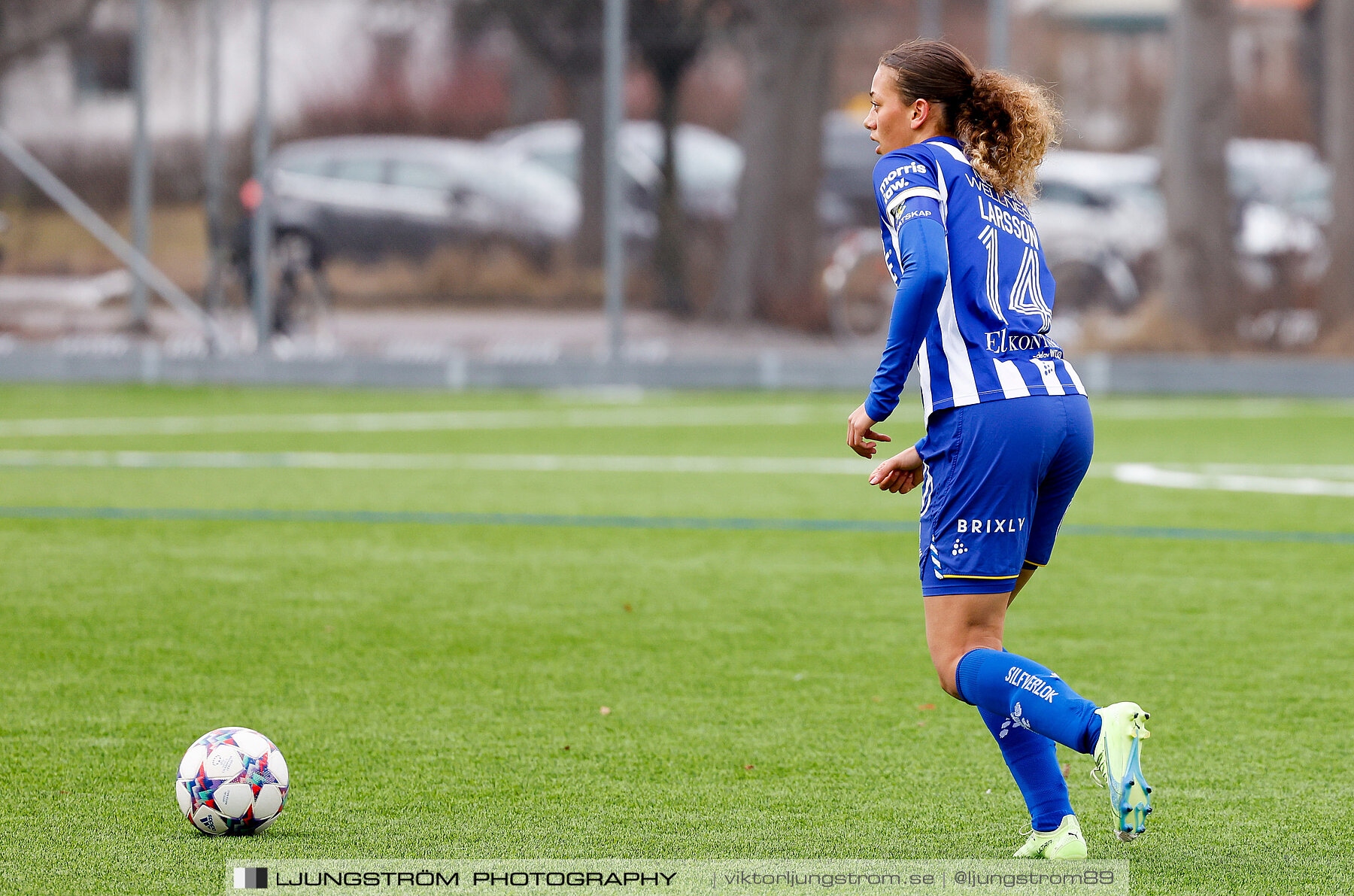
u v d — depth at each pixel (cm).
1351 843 1464
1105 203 7306
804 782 1664
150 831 1481
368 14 7756
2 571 2898
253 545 3212
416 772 1692
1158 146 7512
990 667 1355
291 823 1513
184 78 7069
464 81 7931
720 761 1744
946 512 1389
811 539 3322
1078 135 7188
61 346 7025
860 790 1636
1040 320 1415
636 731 1864
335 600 2666
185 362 6925
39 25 6950
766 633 2414
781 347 7244
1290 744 1819
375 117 7825
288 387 6862
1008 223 1417
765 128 7181
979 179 1421
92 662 2203
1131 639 2383
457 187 7369
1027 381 1380
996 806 1580
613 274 6800
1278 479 4300
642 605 2638
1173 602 2673
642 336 7288
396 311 7338
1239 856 1425
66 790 1614
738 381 6881
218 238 6938
